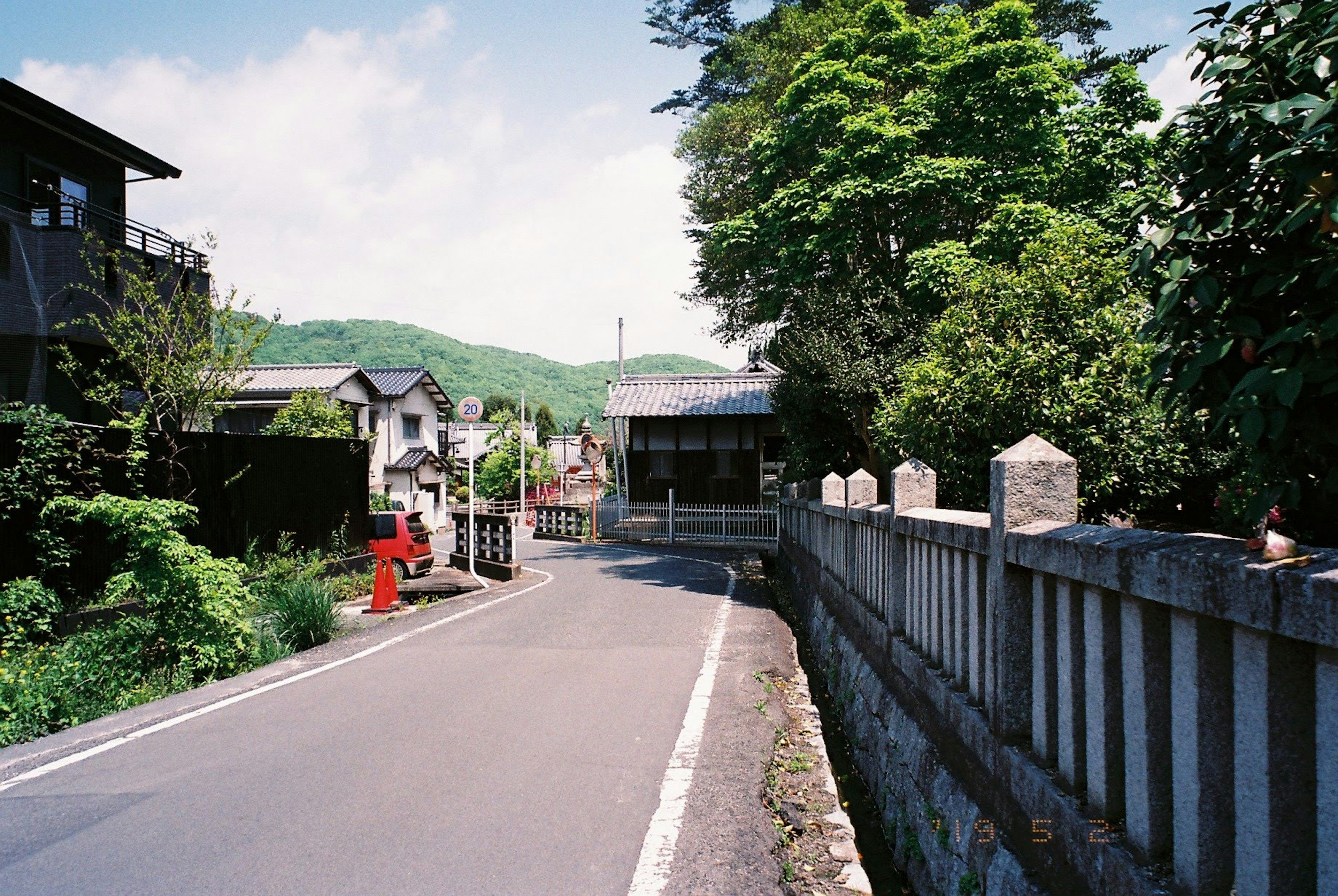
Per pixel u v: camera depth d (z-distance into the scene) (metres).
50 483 8.66
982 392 6.28
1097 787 2.36
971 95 13.09
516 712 5.55
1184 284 2.46
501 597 11.89
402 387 37.41
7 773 4.62
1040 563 2.71
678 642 8.06
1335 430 2.19
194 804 4.03
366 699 6.02
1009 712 2.99
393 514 16.09
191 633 7.56
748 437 26.33
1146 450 6.03
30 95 13.64
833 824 3.88
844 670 6.58
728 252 16.89
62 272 13.67
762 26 22.95
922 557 4.46
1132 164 12.84
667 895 3.08
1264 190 2.49
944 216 13.77
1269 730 1.67
